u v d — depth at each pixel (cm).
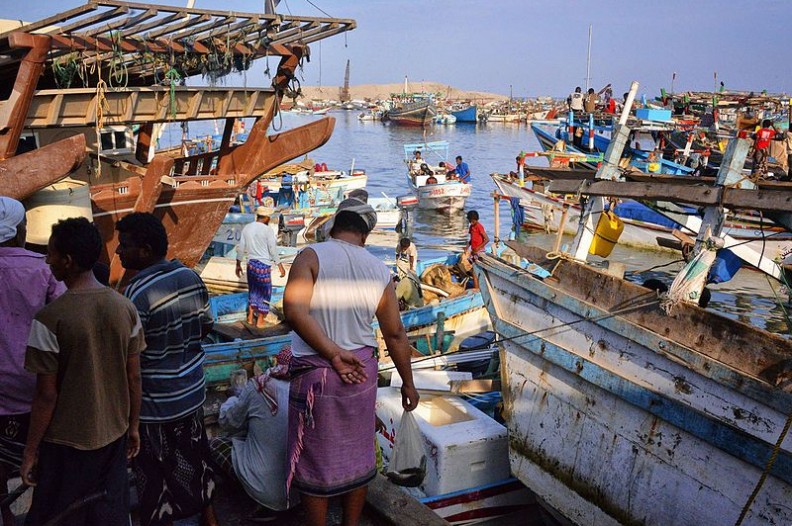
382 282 329
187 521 394
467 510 588
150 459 343
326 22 887
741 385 421
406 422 411
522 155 2312
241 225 1402
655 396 477
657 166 2133
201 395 358
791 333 603
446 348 1031
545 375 574
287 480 328
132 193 837
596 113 2547
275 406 394
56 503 292
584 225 629
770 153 2045
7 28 937
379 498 417
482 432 599
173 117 852
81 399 282
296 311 307
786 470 401
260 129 967
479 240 1355
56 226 278
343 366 309
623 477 508
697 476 457
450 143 6184
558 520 584
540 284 566
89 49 741
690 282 468
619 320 500
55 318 273
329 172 2594
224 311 962
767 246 1530
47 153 587
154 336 332
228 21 813
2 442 323
